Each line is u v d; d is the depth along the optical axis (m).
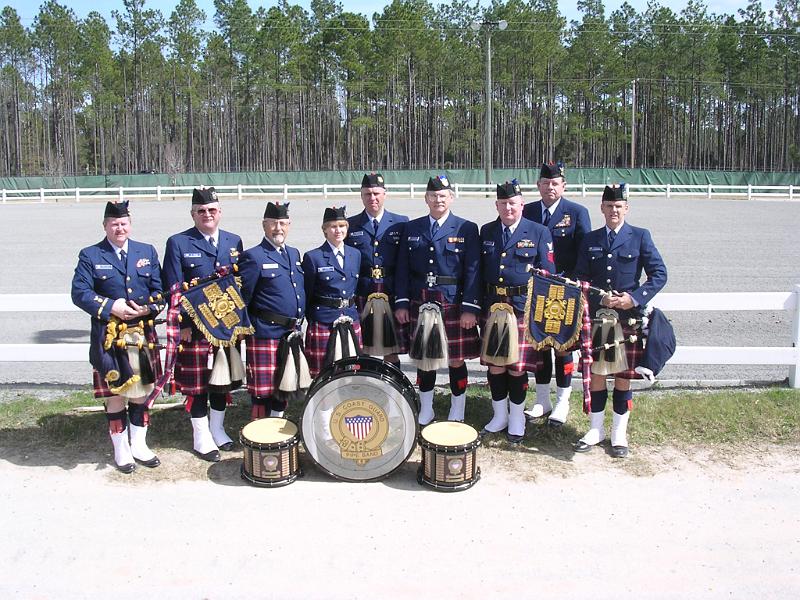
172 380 5.07
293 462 4.69
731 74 66.62
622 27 67.25
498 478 4.78
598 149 79.75
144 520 4.21
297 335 5.18
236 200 32.22
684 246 16.02
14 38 67.19
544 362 5.74
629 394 5.19
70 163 69.56
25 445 5.25
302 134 72.12
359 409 4.64
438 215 5.56
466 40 67.00
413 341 5.44
